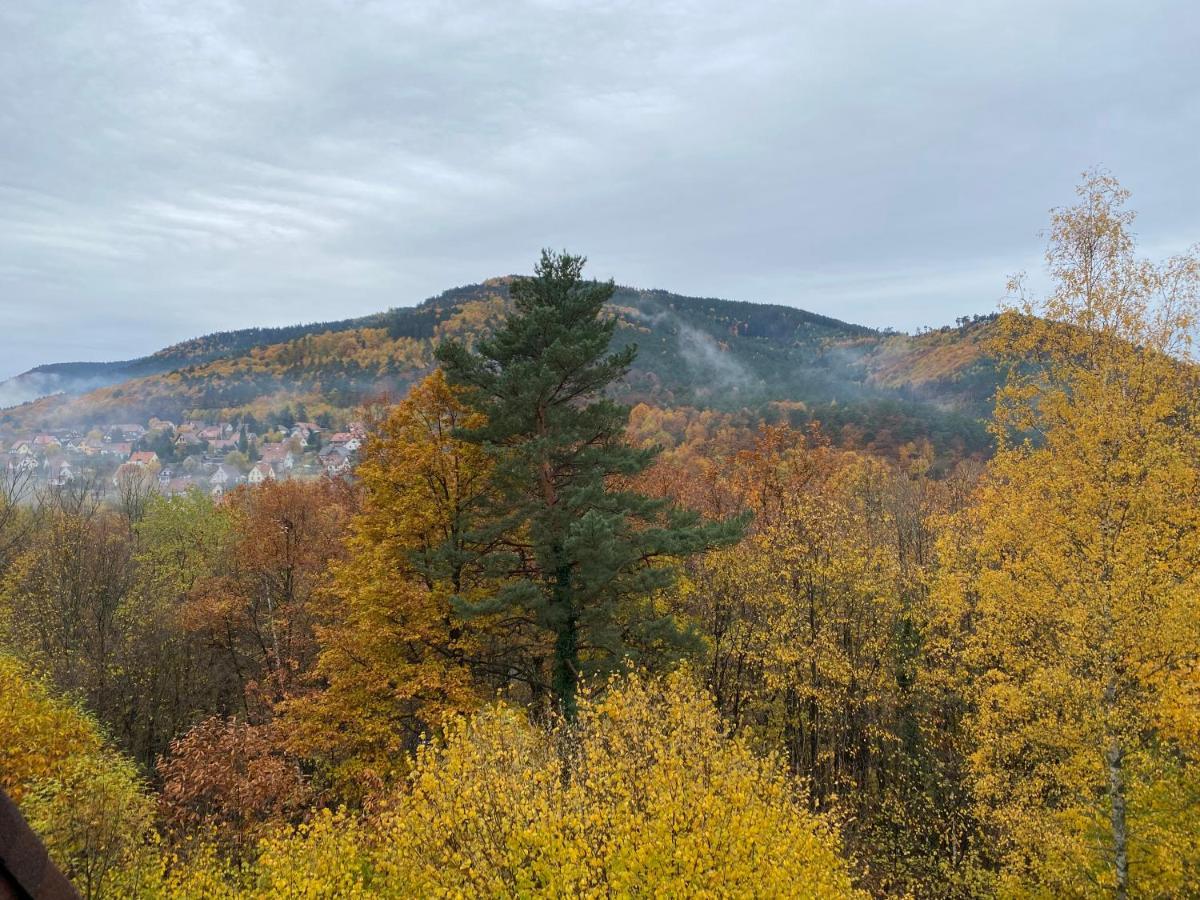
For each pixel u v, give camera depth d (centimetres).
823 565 2150
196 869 1147
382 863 1141
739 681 2314
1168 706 1255
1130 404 1409
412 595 1773
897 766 2144
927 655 2072
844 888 1258
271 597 2702
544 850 999
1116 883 1306
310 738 1703
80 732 1575
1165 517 1399
